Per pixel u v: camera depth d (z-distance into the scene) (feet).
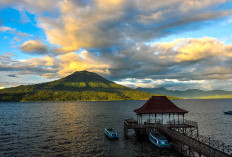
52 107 589.73
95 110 472.03
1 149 126.93
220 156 81.71
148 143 143.64
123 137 164.55
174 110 154.71
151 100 164.14
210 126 224.94
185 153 119.55
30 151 123.03
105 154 118.32
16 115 345.31
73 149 128.26
